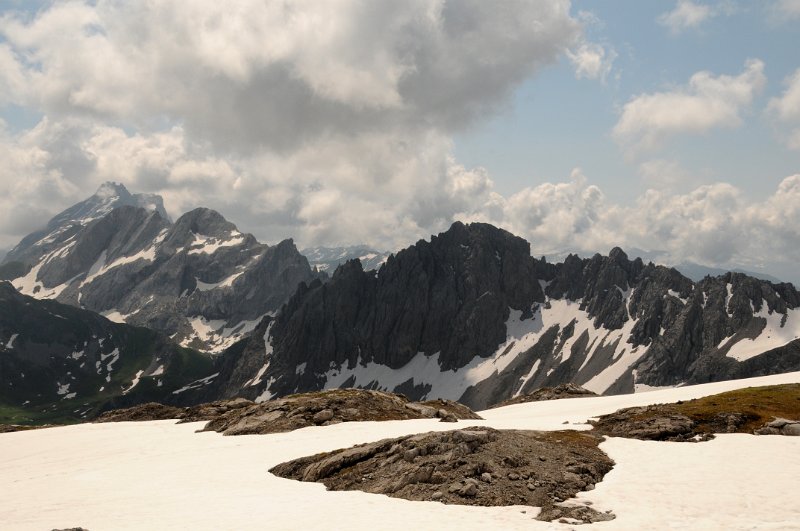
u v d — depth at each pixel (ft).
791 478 152.97
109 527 137.59
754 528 116.37
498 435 196.54
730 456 181.57
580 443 206.59
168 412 509.35
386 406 361.30
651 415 262.47
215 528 130.72
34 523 150.30
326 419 320.50
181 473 215.51
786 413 245.45
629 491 147.95
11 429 490.49
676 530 118.01
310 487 177.78
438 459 173.88
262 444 266.77
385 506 146.20
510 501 145.59
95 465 266.57
